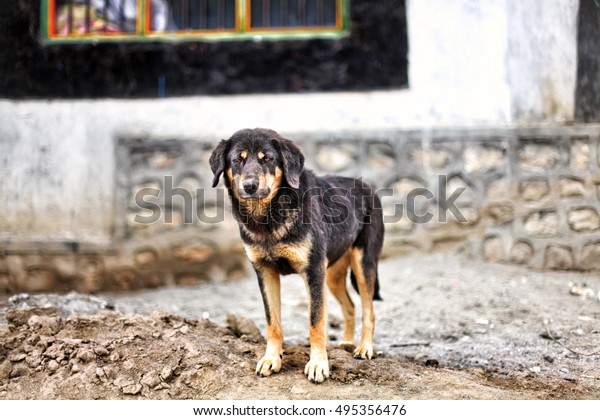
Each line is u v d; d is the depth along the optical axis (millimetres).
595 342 4719
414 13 7473
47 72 7633
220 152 3797
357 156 7504
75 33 7691
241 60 7543
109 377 3578
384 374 3771
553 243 7242
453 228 7449
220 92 7570
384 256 7527
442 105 7484
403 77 7480
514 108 7406
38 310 4336
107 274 7512
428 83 7480
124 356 3740
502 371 4188
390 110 7496
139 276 7523
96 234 7555
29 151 7641
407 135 7461
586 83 7324
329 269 4633
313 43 7516
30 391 3516
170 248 7527
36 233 7570
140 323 4137
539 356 4457
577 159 7277
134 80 7617
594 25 7328
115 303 5930
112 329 4090
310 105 7547
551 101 7375
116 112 7629
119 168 7586
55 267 7516
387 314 5766
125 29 7715
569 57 7340
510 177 7359
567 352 4523
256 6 7590
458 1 7449
